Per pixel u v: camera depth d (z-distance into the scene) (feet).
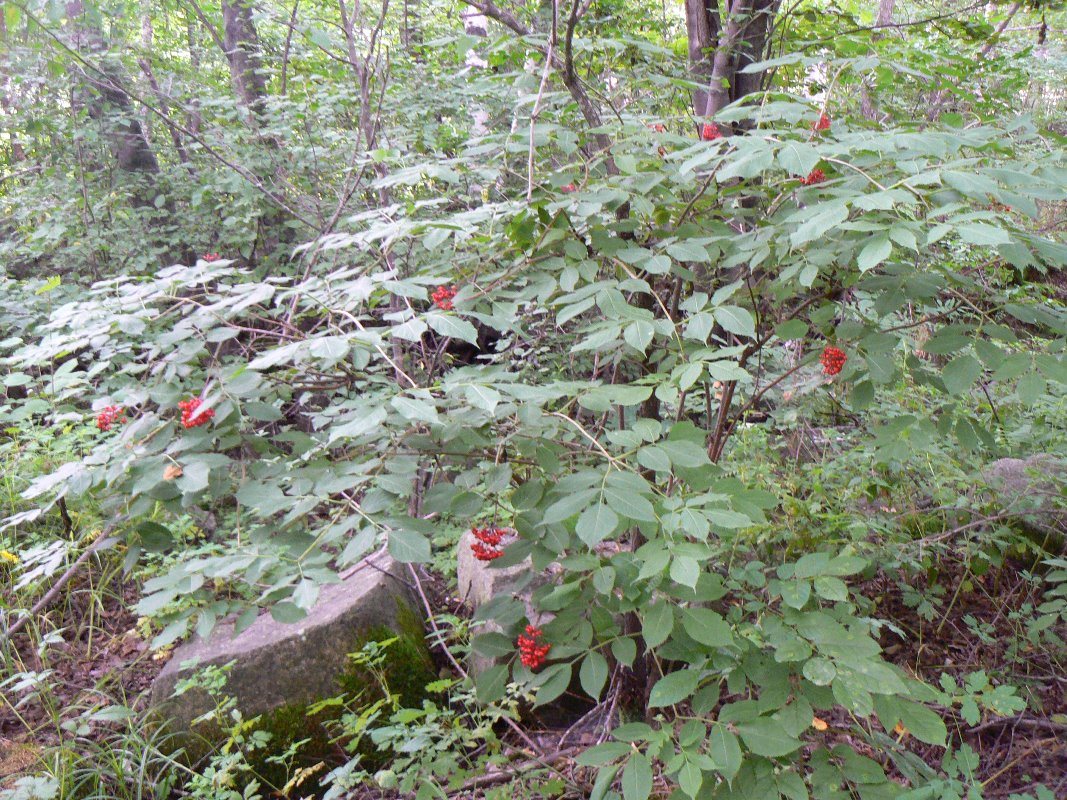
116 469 5.75
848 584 11.44
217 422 5.84
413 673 10.50
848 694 4.93
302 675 9.87
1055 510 11.20
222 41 22.35
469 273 7.57
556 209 6.69
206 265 7.22
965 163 5.06
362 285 6.50
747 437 12.67
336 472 5.90
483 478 6.42
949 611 11.16
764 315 8.48
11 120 20.38
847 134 6.15
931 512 12.02
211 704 9.65
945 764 7.13
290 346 5.70
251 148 18.76
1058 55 23.62
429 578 12.94
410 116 17.34
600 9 13.47
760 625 5.82
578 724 9.55
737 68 10.53
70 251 19.06
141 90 21.13
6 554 11.59
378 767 9.71
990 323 6.49
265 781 9.20
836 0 14.17
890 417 12.58
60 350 6.23
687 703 8.52
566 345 12.30
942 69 8.43
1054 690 9.84
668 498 5.22
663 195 7.18
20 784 8.36
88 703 10.49
